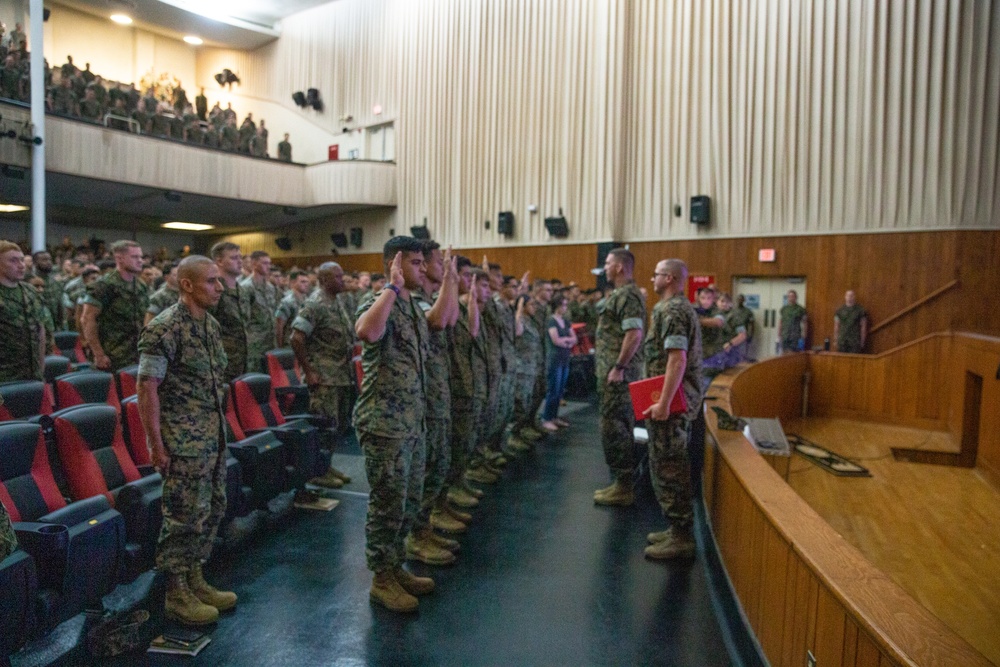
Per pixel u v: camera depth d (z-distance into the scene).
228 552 3.41
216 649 2.50
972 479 5.61
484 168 12.93
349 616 2.77
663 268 3.51
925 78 8.80
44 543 2.28
